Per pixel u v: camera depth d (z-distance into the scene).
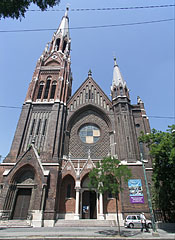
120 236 14.38
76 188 25.62
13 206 24.20
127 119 32.03
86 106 35.97
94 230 18.66
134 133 31.08
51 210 23.14
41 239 13.11
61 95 35.78
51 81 38.41
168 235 15.72
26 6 10.41
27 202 24.69
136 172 26.30
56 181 25.45
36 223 21.67
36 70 40.00
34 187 24.88
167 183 20.16
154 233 15.18
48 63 42.72
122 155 28.66
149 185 25.91
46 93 37.16
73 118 34.91
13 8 10.00
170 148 20.27
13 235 14.51
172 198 20.70
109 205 25.78
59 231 17.67
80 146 32.03
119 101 34.25
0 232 16.42
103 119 35.41
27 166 26.36
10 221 22.22
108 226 22.38
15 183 25.41
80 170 28.34
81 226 22.14
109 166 18.44
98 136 33.66
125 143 29.25
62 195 26.59
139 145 30.66
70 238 13.38
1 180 25.73
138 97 36.69
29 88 36.84
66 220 23.41
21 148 29.25
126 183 25.45
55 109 33.06
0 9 9.80
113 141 32.00
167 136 21.27
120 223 23.22
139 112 34.41
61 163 28.70
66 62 42.25
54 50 45.41
